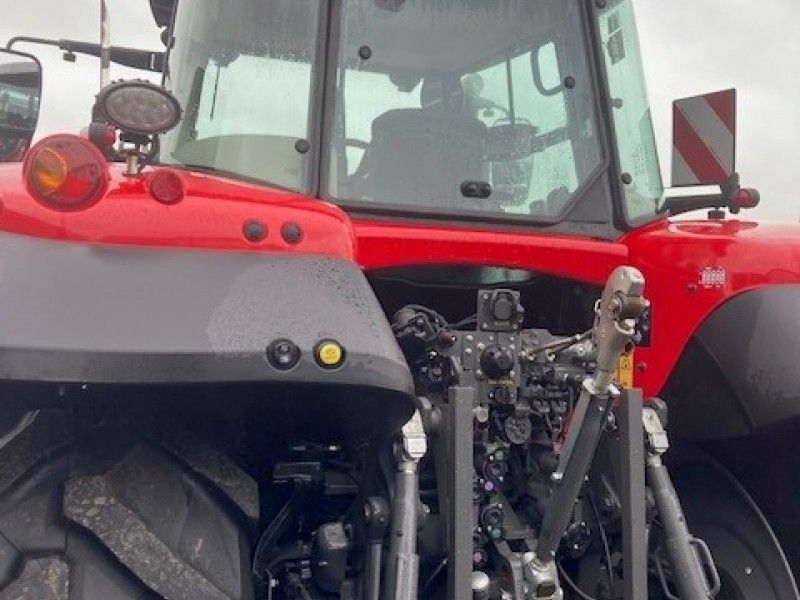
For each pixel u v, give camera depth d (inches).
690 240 108.0
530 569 90.7
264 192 78.2
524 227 106.2
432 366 96.1
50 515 71.1
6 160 93.2
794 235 109.7
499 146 107.2
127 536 71.2
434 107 105.2
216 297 68.5
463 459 85.7
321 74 99.6
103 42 105.7
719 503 114.3
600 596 99.3
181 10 113.3
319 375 68.4
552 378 97.0
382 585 85.1
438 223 102.5
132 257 68.6
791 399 100.3
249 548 78.3
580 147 111.1
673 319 108.4
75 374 63.4
